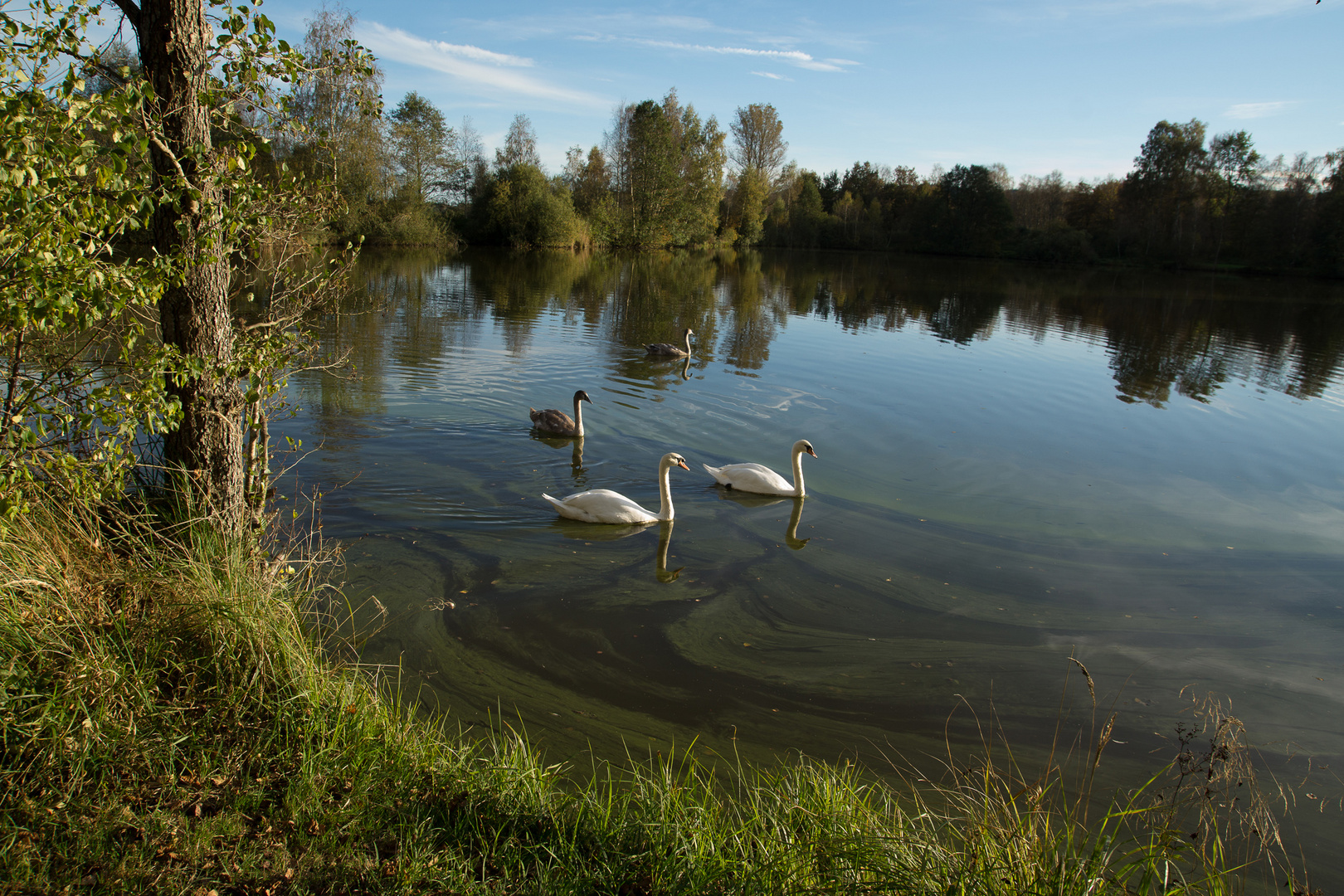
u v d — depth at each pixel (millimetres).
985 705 6684
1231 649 7828
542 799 4520
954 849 4406
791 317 32156
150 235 6340
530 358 20688
